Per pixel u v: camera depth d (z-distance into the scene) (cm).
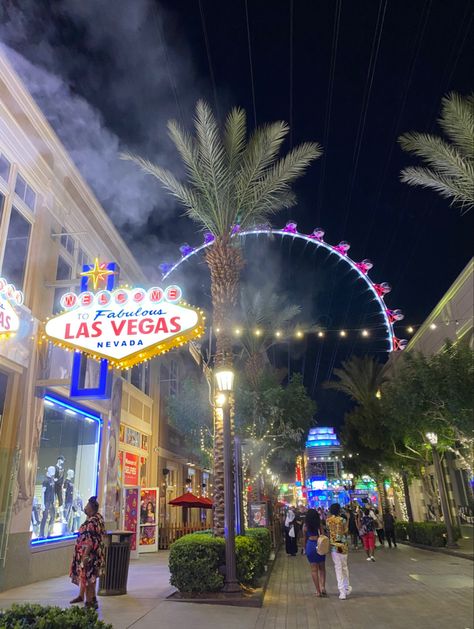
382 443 2917
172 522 2598
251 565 1087
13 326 973
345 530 1126
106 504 1667
